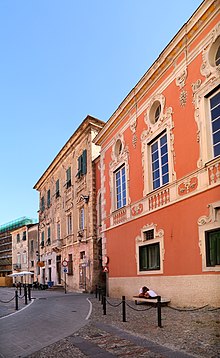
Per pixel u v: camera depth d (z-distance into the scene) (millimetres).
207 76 13133
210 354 6797
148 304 15562
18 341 9453
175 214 14539
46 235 43750
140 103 18375
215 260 12180
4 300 23266
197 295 12789
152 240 16344
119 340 8648
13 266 61250
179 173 14453
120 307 15195
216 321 10031
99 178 27766
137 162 18453
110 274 21328
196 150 13453
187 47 14359
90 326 10828
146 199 17172
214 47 13117
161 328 9625
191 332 8805
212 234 12422
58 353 7902
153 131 16891
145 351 7402
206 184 12719
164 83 16062
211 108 13109
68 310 15352
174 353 7066
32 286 43781
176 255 14281
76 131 31156
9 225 78562
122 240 19844
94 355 7480
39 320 12898
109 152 22703
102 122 29344
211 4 12766
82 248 29844
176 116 14977
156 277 15781
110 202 22000
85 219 29375
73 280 31828
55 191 40031
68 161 35344
